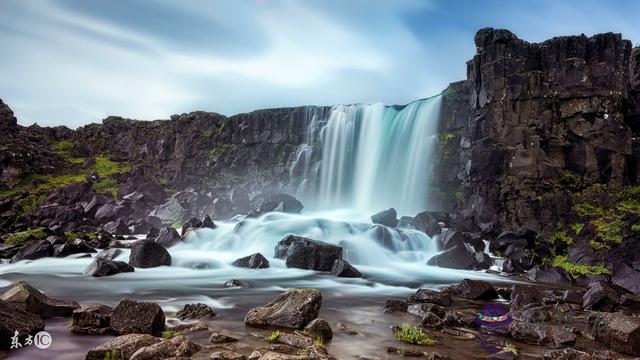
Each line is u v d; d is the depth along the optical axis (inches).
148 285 735.7
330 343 437.4
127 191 1839.3
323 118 1836.9
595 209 1125.1
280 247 1005.8
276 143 1900.8
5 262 957.8
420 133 1529.3
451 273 938.1
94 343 409.1
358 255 1020.5
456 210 1323.8
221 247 1133.7
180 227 1515.7
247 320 491.8
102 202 1641.2
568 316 568.4
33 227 1375.5
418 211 1466.5
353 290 749.9
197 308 530.9
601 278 832.9
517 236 1053.8
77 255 1007.6
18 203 1561.3
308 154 1802.4
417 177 1497.3
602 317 475.2
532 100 1254.3
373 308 614.9
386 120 1657.2
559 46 1278.3
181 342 383.9
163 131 2217.0
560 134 1227.2
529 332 461.7
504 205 1190.9
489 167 1244.5
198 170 1989.4
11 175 1782.7
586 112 1226.0
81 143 2421.3
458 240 1075.3
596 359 396.5
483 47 1370.6
